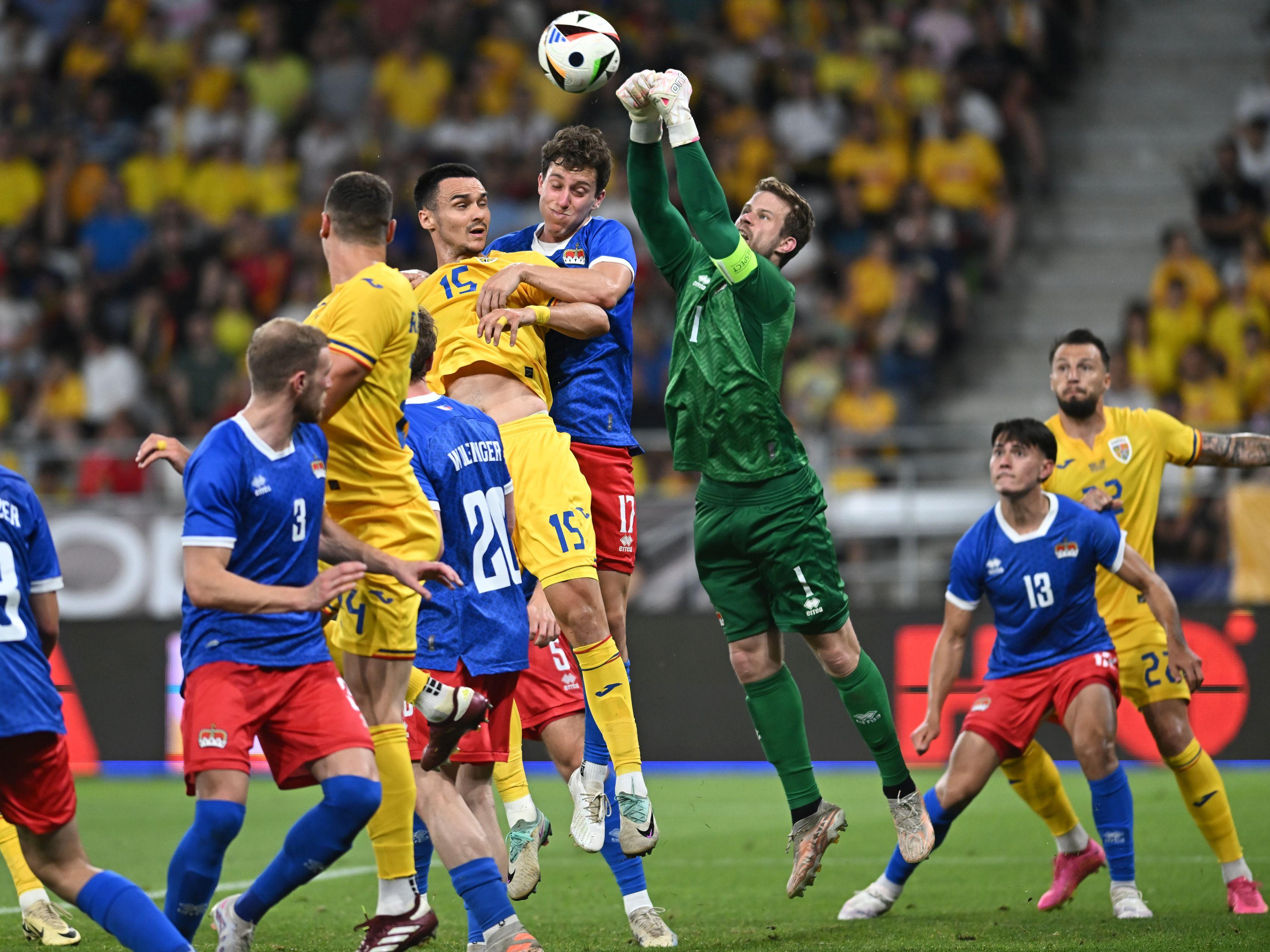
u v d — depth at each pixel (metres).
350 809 15.30
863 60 63.72
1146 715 22.77
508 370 19.72
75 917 22.12
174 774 41.34
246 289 59.31
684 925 21.06
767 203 20.86
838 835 20.20
